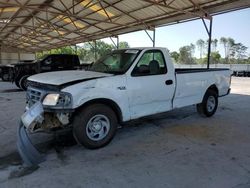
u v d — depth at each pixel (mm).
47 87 4156
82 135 4164
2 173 3438
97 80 4270
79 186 3105
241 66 29328
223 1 10336
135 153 4168
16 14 18141
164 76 5238
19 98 10125
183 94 5734
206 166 3668
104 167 3639
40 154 4117
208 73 6445
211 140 4824
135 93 4742
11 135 5078
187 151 4258
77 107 4031
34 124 3938
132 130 5484
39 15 19312
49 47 37344
